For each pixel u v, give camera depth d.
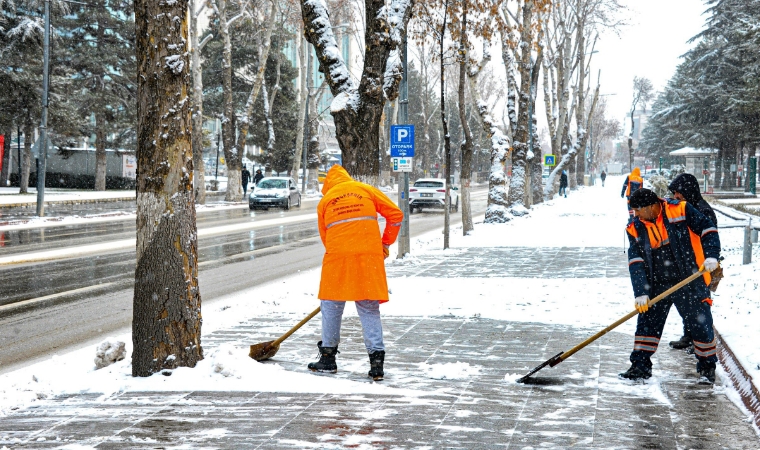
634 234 6.09
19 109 38.97
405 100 15.87
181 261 6.23
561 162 43.03
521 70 29.11
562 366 6.51
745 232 12.69
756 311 8.25
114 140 54.00
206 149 80.81
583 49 42.31
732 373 6.03
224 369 6.03
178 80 6.25
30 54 39.09
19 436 4.66
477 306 9.73
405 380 6.05
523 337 7.80
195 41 37.59
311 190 55.91
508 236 20.91
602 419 4.91
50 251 17.58
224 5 39.66
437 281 12.17
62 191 46.69
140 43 6.24
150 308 6.16
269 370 6.16
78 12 47.81
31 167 51.97
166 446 4.39
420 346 7.41
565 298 10.21
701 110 58.91
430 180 35.28
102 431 4.72
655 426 4.75
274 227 25.94
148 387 5.81
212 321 9.23
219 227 25.66
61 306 10.75
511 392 5.65
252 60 58.97
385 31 12.06
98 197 40.41
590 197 47.41
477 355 7.00
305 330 8.40
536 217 28.83
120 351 6.71
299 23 47.91
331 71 12.43
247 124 40.97
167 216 6.18
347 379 6.08
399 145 15.58
